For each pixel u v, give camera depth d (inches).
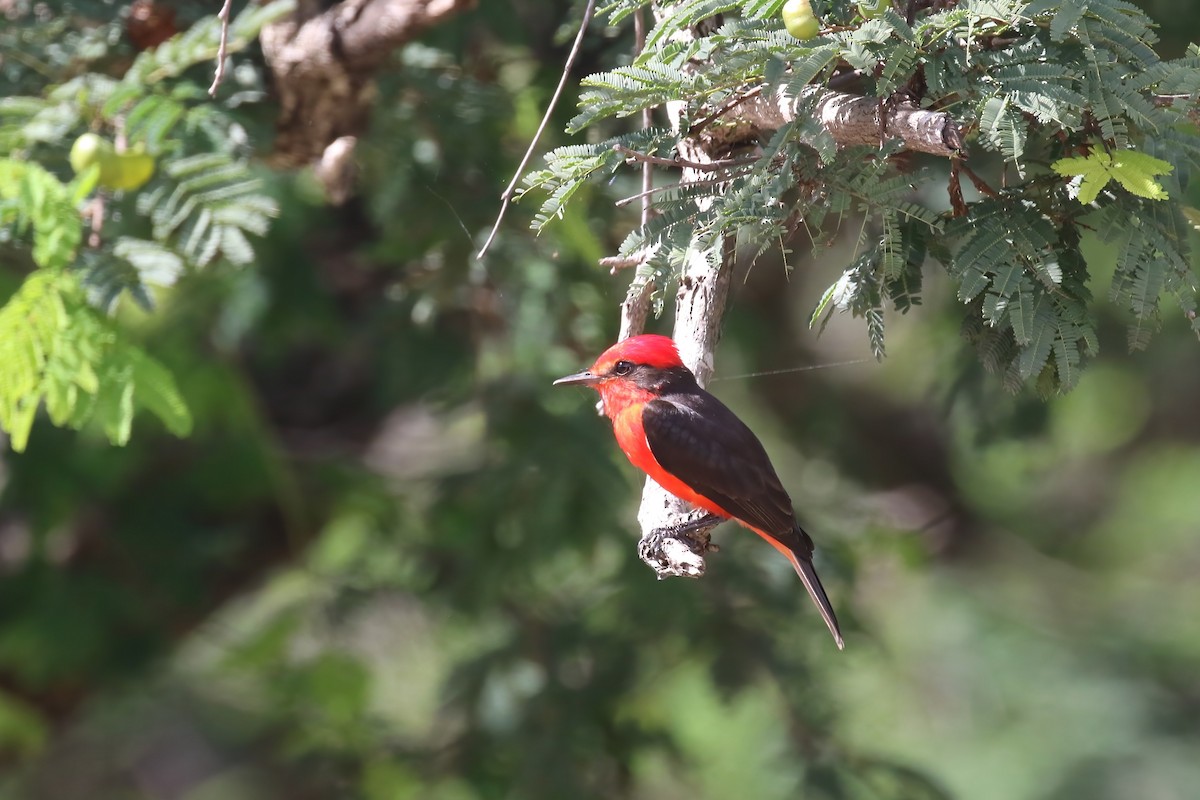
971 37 233.3
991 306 239.9
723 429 324.2
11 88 342.3
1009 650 673.6
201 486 505.7
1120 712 653.9
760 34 241.0
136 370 286.7
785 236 264.8
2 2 350.6
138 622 507.2
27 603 496.1
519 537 454.6
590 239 378.3
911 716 659.4
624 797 485.4
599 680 476.4
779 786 482.6
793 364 539.8
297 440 554.9
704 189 260.5
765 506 325.4
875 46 232.1
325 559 539.8
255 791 625.9
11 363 275.1
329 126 367.2
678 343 272.2
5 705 548.1
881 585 677.9
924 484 650.8
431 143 402.3
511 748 467.2
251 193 308.5
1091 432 713.0
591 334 442.3
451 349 471.2
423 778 485.4
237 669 518.0
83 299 280.4
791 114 242.4
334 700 511.2
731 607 464.4
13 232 298.0
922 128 227.5
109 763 644.7
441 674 551.8
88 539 501.0
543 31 428.1
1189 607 706.2
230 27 319.6
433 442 579.2
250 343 519.2
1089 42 227.3
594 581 495.8
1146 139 236.8
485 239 419.2
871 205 248.7
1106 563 735.7
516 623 490.6
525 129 418.0
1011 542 709.3
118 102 308.0
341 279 492.1
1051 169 242.4
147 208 306.2
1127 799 626.8
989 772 640.4
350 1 350.0
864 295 256.1
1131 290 241.0
